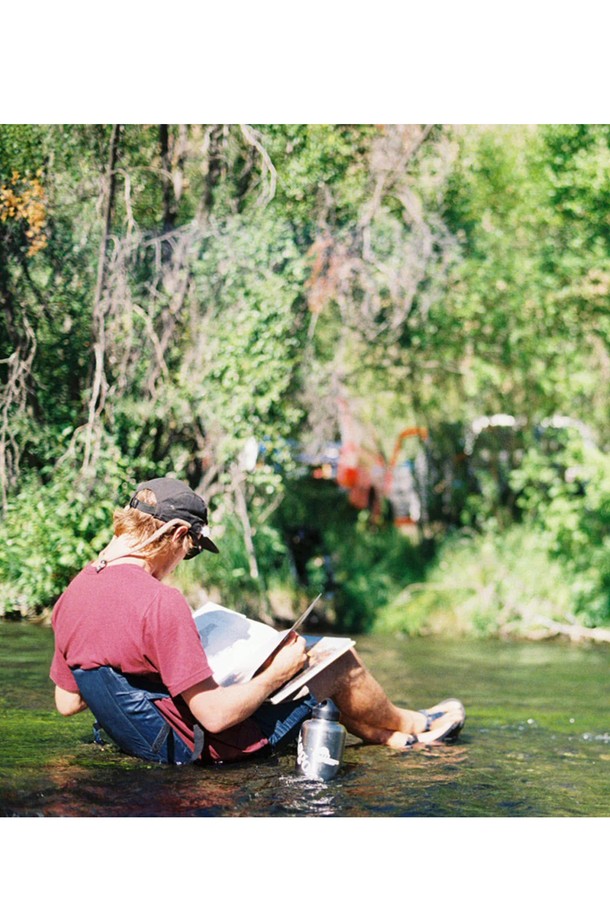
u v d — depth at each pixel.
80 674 3.08
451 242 8.57
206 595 7.93
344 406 9.30
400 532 9.36
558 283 8.87
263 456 7.90
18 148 6.56
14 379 6.41
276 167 7.46
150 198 7.05
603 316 8.93
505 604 8.72
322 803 2.79
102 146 6.73
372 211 7.98
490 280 8.78
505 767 3.34
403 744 3.57
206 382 7.18
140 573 3.05
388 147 7.94
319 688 3.38
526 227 8.78
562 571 8.84
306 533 9.05
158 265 6.97
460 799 2.91
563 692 5.33
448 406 9.61
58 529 6.29
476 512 9.57
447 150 8.23
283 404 8.19
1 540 6.23
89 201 6.70
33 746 3.29
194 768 3.05
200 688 2.96
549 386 9.12
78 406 6.56
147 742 3.06
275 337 7.54
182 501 3.11
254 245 7.34
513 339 8.97
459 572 9.02
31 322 6.54
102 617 3.02
